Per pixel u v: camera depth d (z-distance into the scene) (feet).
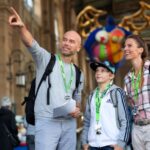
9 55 61.82
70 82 16.71
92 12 87.40
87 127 18.17
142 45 17.13
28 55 70.49
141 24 92.43
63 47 16.85
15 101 61.31
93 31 83.10
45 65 16.51
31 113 16.58
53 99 16.21
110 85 17.74
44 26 88.43
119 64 83.05
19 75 56.18
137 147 16.62
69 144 16.61
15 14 15.75
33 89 16.80
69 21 116.88
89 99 18.12
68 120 16.51
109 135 17.06
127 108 17.08
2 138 30.19
